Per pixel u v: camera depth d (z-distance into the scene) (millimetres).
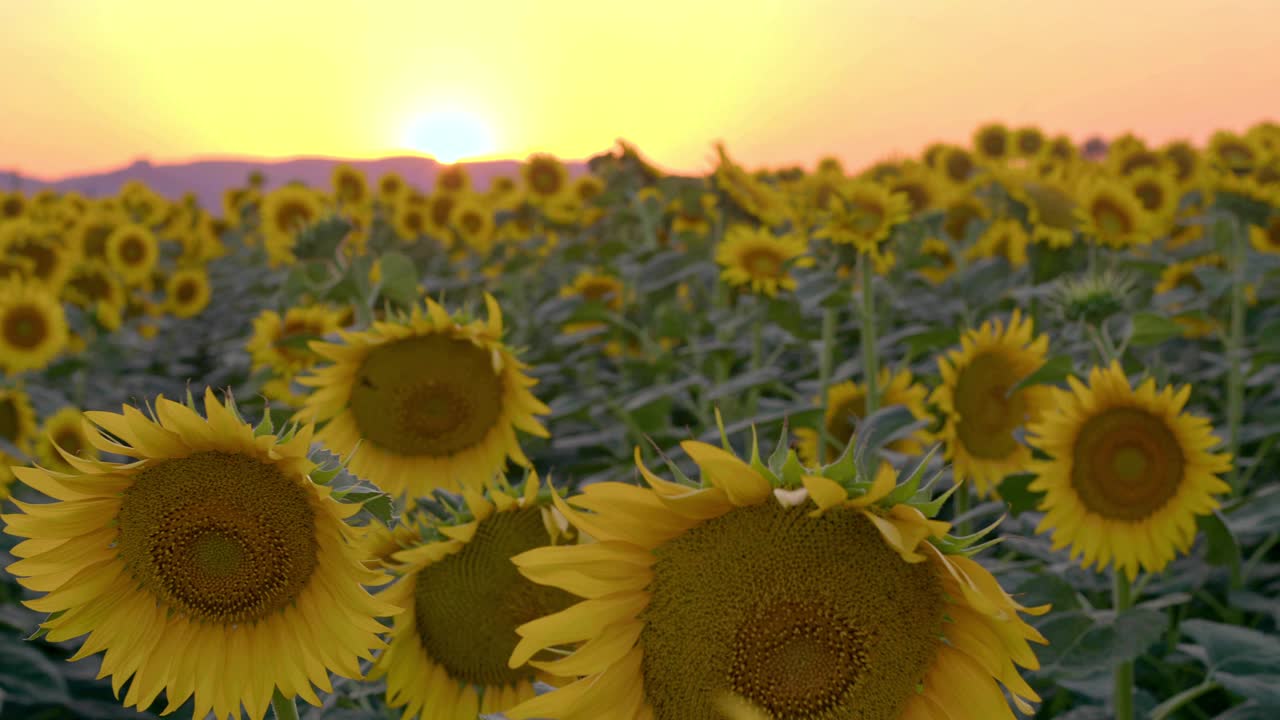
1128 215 6703
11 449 5676
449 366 3961
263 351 6258
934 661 1824
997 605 1639
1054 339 7059
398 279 4930
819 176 9664
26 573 2045
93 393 10078
